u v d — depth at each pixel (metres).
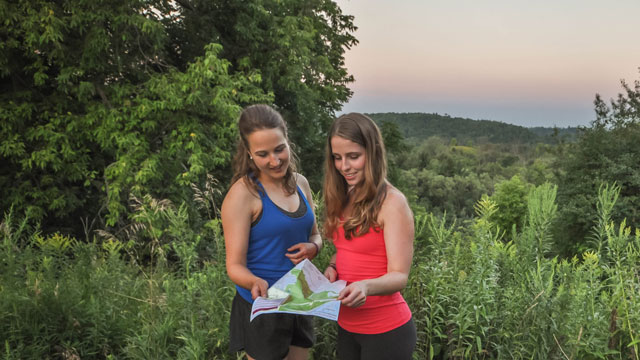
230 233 1.61
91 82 9.30
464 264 2.47
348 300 1.37
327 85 16.94
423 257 2.54
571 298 2.14
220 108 9.91
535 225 2.71
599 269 2.26
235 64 13.25
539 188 2.89
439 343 2.34
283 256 1.70
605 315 2.14
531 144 179.00
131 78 10.47
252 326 1.68
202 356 2.16
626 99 19.53
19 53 9.04
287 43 12.05
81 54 8.90
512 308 2.15
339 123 1.55
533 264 2.55
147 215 3.09
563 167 19.97
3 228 3.07
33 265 3.12
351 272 1.63
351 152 1.52
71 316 2.57
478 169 126.75
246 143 1.62
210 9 12.84
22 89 9.30
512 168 123.88
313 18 15.79
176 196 9.62
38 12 8.11
